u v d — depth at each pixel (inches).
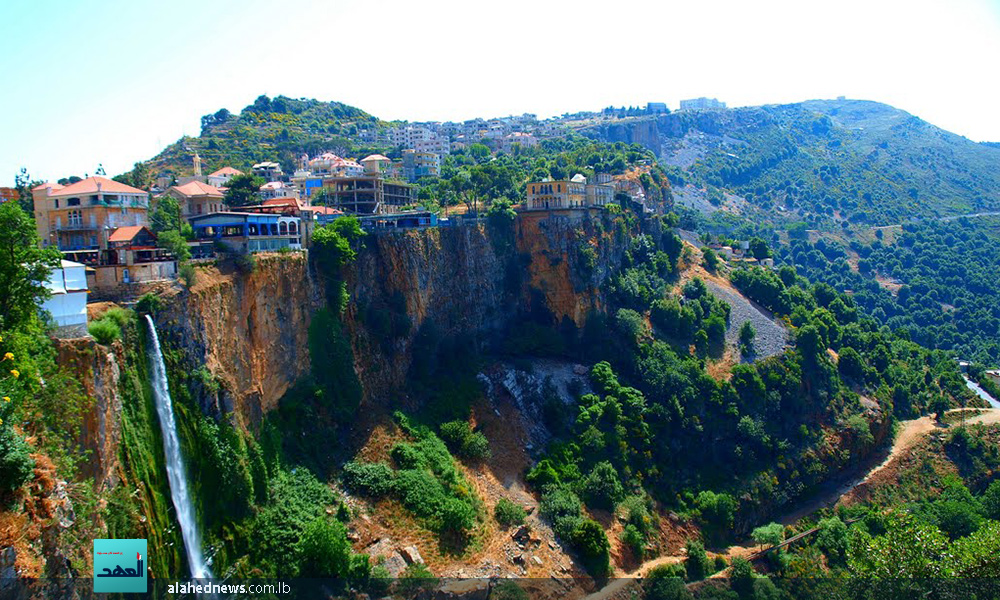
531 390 5319.9
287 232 4141.2
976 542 3782.0
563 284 6186.0
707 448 5502.0
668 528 4667.8
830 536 4847.4
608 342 6077.8
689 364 5910.4
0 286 2239.2
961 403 7209.6
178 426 2962.6
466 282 5644.7
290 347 3905.0
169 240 3314.5
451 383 5009.8
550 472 4527.6
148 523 2591.0
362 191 6717.5
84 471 2314.2
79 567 2058.3
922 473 6023.6
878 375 6953.7
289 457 3617.1
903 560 3789.4
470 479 4244.6
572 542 4055.1
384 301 4837.6
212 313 3309.5
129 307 2957.7
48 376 2269.9
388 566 3348.9
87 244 4156.0
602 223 6860.2
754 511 5108.3
